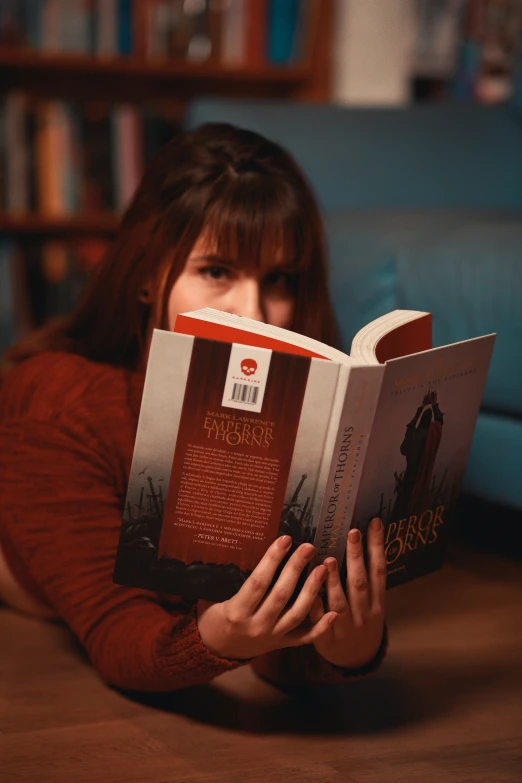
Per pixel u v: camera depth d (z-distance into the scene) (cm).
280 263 98
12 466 97
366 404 68
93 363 104
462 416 80
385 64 264
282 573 71
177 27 246
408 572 84
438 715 88
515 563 137
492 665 101
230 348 67
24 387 104
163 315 101
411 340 80
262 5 252
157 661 82
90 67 242
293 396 67
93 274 114
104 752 79
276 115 195
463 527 153
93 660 91
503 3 252
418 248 138
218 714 88
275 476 69
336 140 195
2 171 238
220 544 71
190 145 104
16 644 107
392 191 198
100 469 95
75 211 245
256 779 75
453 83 264
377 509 75
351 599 77
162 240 99
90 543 92
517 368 121
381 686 95
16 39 236
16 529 95
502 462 125
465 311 127
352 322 152
